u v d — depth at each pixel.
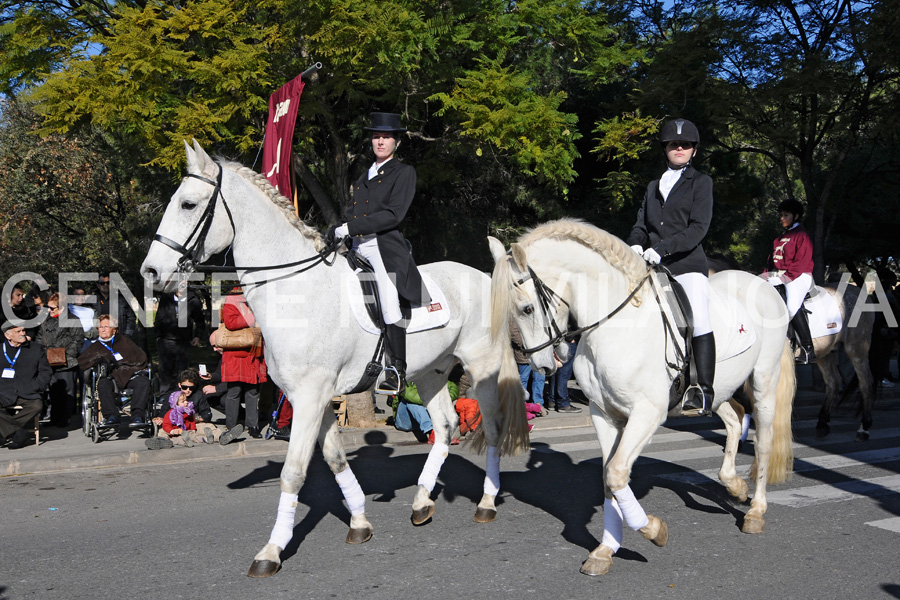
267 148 9.30
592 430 10.38
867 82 14.15
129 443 9.12
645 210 5.36
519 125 10.52
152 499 6.61
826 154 20.36
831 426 10.42
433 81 11.23
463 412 9.30
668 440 9.30
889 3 12.88
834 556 4.91
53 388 10.26
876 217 22.34
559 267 4.62
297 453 4.84
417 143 14.06
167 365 10.26
